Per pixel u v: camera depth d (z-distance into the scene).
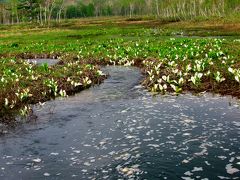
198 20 97.31
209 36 55.78
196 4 147.75
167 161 10.95
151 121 14.59
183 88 20.08
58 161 11.48
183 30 70.94
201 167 10.44
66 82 22.09
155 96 18.91
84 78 23.83
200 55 29.69
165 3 166.25
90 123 14.89
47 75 24.88
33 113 16.78
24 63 31.42
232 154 11.13
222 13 117.75
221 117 14.54
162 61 27.28
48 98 19.58
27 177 10.55
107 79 25.25
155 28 82.31
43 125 14.97
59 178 10.39
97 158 11.53
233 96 17.64
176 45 37.62
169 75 22.34
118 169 10.69
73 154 11.94
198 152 11.40
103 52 37.81
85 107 17.48
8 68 28.66
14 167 11.21
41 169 11.01
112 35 66.75
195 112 15.44
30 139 13.45
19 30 103.50
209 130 13.16
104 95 19.97
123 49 37.59
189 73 22.25
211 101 17.06
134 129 13.80
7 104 17.55
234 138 12.31
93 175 10.44
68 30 90.06
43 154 12.06
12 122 15.60
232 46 34.06
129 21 128.38
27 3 149.75
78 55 35.56
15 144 13.02
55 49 45.12
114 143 12.59
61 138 13.39
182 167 10.50
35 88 20.58
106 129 14.04
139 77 25.25
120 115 15.73
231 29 65.81
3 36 79.19
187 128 13.51
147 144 12.28
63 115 16.27
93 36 66.69
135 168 10.65
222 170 10.20
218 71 22.17
